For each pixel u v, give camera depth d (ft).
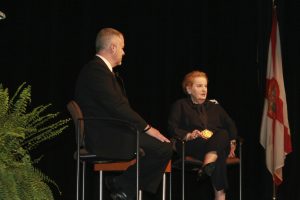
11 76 29.48
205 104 28.73
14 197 16.26
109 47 23.36
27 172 16.94
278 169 30.66
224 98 32.53
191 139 26.37
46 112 29.50
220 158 26.02
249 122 32.55
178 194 31.76
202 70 32.22
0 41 29.50
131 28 31.58
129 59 31.50
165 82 31.71
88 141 22.43
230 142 27.81
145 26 31.78
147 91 31.63
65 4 30.35
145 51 31.71
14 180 16.49
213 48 32.55
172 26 31.99
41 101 29.73
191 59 32.17
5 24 29.63
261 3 32.40
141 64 31.65
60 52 30.14
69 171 30.04
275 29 31.14
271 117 30.91
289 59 32.45
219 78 32.50
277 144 30.60
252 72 32.50
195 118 28.17
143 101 31.55
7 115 17.11
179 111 28.30
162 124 31.65
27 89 17.60
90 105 22.50
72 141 30.09
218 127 28.37
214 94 32.42
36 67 29.86
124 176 22.79
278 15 32.55
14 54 29.63
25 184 16.76
